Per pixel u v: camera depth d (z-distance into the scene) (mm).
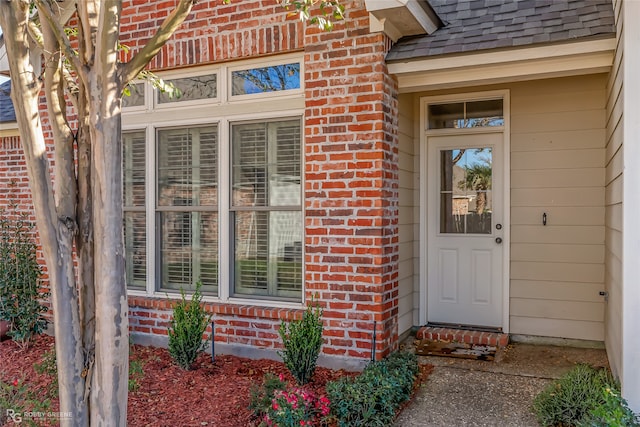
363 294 4340
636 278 3113
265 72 4840
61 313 2588
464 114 5418
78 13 2656
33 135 2514
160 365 4598
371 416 3252
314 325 4047
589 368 3836
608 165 4449
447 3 4926
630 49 3109
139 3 5211
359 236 4344
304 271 4648
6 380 4184
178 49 5059
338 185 4418
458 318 5477
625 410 2814
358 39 4320
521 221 5164
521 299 5176
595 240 4891
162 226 5375
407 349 4922
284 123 4801
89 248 2713
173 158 5289
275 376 3969
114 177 2566
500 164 5281
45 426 3340
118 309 2584
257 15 4715
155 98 5305
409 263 5445
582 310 4957
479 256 5383
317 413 3359
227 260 5012
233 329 4918
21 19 2500
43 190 2535
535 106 5078
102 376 2572
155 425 3365
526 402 3703
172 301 5062
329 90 4434
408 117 5383
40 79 2633
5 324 5613
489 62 4066
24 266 5629
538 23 4074
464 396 3832
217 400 3771
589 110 4883
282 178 4824
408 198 5395
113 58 2531
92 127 2543
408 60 4246
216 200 5094
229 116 4961
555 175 5023
